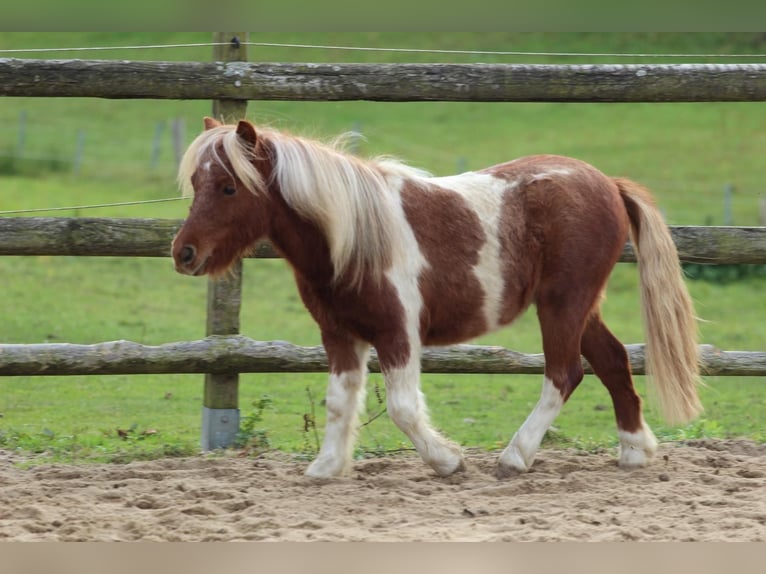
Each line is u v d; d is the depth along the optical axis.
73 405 14.30
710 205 33.44
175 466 9.36
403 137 42.03
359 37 51.66
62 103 46.41
